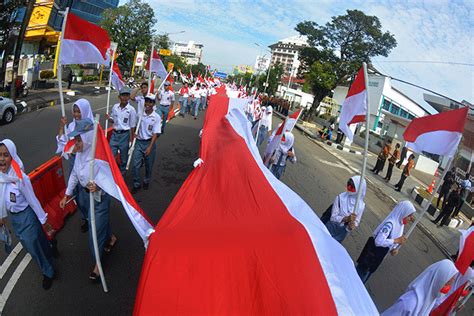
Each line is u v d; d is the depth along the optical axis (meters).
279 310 2.71
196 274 2.88
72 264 4.85
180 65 73.62
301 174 13.00
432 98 21.05
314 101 39.50
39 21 25.30
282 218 3.82
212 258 2.98
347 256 3.51
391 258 7.77
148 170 7.68
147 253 3.06
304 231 3.52
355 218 4.86
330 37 37.41
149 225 4.04
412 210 4.89
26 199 3.97
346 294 2.96
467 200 14.80
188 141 13.02
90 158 4.16
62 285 4.43
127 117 7.25
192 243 3.11
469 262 4.71
